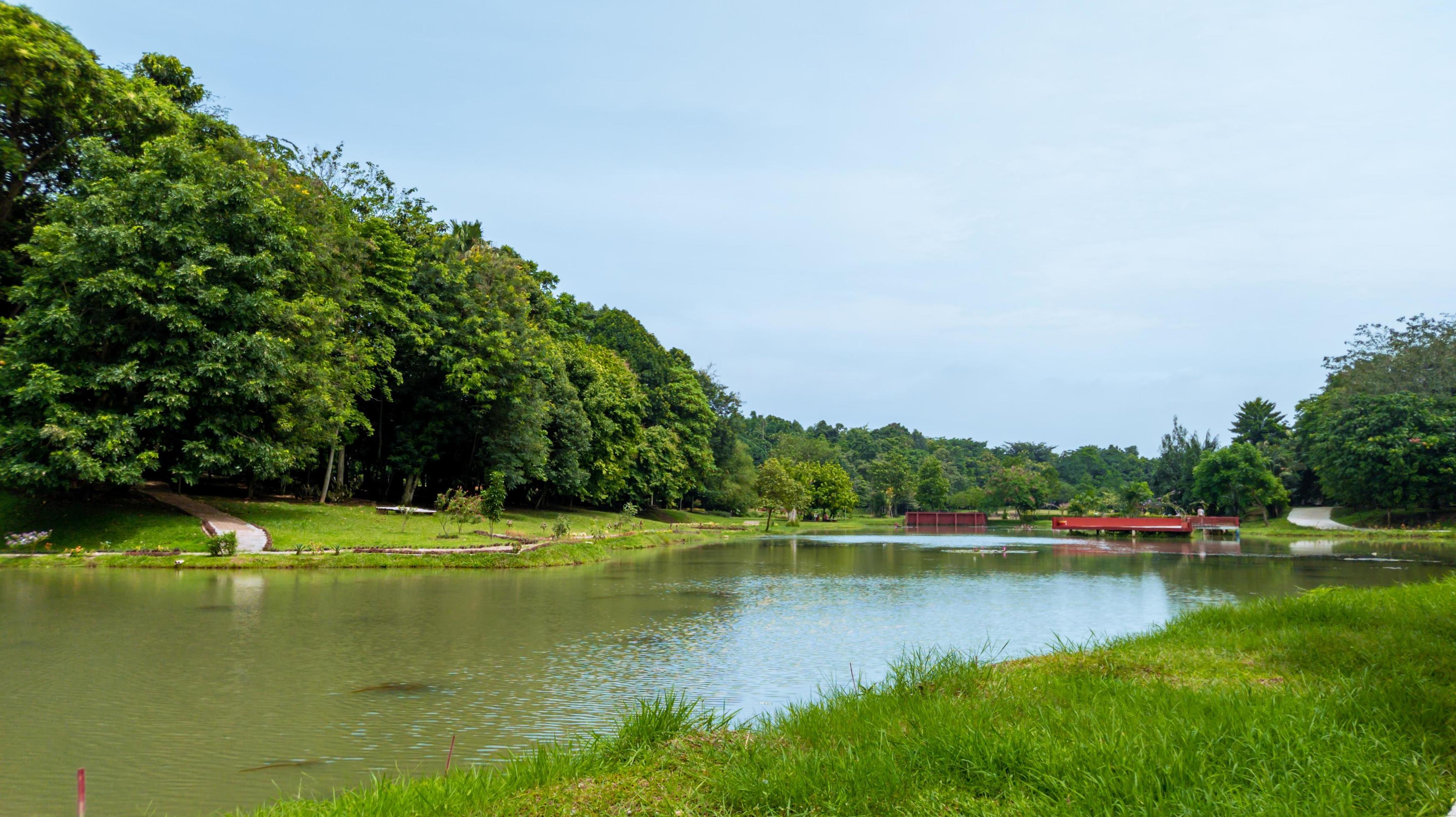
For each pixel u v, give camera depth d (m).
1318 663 9.33
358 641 14.60
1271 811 4.58
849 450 165.62
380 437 46.16
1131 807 4.73
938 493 121.00
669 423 78.69
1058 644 14.77
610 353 71.12
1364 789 4.99
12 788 7.32
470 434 47.81
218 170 30.12
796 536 67.31
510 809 5.46
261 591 20.53
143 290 27.67
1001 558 40.28
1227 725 6.33
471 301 45.94
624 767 6.53
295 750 8.48
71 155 31.77
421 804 5.62
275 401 31.94
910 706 7.62
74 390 26.50
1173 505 99.56
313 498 42.12
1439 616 11.70
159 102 32.31
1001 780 5.41
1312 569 33.50
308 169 40.81
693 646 14.68
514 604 19.73
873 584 26.55
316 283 36.44
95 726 9.26
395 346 42.47
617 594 22.41
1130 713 6.83
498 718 9.77
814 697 10.80
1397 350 81.19
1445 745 5.72
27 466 25.45
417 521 37.72
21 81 28.05
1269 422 115.56
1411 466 68.81
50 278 27.00
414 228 48.25
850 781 5.47
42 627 15.34
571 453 55.09
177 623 15.94
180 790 7.29
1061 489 139.62
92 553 26.06
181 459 30.52
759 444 157.12
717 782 5.74
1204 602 21.61
